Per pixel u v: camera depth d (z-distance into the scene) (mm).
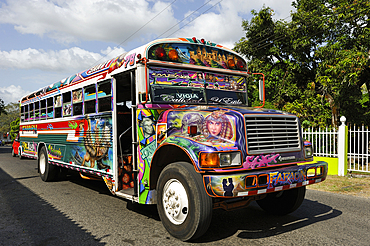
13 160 16656
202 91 5082
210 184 3490
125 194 5039
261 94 5520
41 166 9133
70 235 4297
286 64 16734
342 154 9547
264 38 16688
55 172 8758
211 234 4262
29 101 10289
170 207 4031
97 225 4723
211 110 4168
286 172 3875
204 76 5133
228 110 4027
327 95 14055
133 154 4766
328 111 13945
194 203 3689
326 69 13422
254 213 5367
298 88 16438
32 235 4320
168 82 4750
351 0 13672
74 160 7023
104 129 5723
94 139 6102
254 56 17266
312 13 14695
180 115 4301
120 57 5289
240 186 3486
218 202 4016
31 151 10062
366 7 12992
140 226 4652
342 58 12500
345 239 4031
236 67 5547
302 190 4863
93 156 6160
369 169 10766
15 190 7660
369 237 4113
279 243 3895
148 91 4547
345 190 7484
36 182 8836
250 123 3859
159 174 4508
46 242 4047
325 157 9953
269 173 3723
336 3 14125
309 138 10562
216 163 3514
